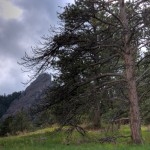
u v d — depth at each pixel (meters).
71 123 17.73
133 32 16.69
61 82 17.95
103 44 17.58
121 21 17.94
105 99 18.06
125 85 18.36
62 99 17.84
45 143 19.20
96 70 18.67
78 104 17.58
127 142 17.95
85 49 17.48
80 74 18.34
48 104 17.81
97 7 17.16
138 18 16.77
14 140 23.91
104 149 14.14
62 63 17.66
